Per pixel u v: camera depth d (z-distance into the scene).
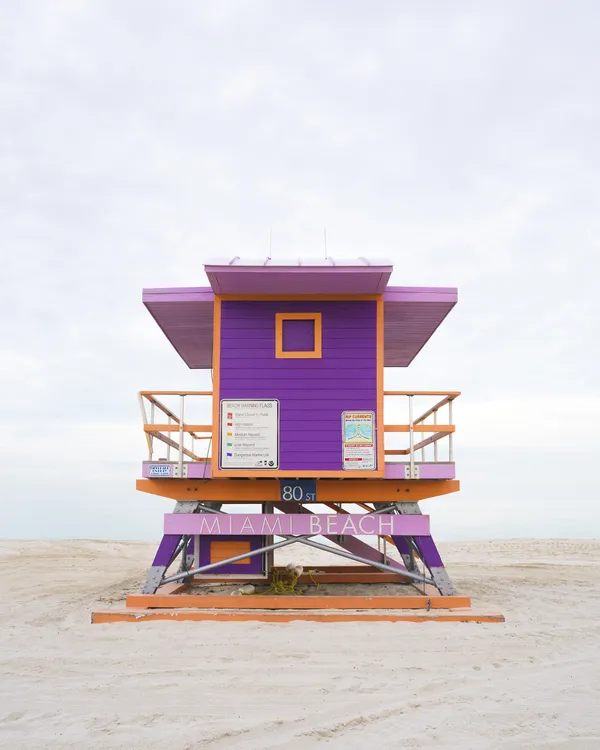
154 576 11.16
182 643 8.80
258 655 8.23
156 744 5.52
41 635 9.36
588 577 16.20
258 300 11.42
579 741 5.54
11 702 6.54
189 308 11.93
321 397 11.19
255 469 11.00
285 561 20.03
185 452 13.65
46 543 26.83
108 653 8.38
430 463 11.21
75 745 5.51
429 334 13.57
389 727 5.91
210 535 13.00
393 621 10.21
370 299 11.39
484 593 13.27
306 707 6.43
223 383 11.22
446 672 7.59
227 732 5.76
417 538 11.59
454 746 5.47
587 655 8.34
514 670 7.67
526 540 29.33
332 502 11.98
